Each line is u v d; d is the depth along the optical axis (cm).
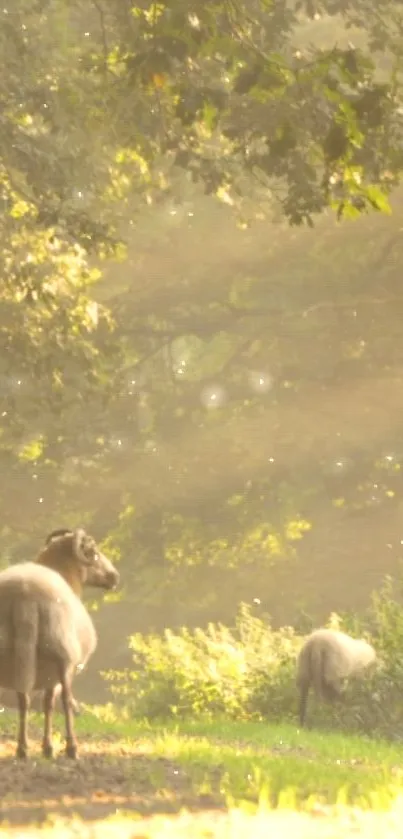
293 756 1412
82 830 718
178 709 2102
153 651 2234
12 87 1942
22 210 2223
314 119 1286
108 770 1011
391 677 1992
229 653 2172
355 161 1290
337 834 729
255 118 1388
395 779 1055
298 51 1495
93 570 1206
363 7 1739
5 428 3089
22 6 2000
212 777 1002
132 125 1845
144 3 1374
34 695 1616
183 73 1433
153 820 767
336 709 2019
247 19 1312
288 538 3775
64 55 2139
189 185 3375
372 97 1181
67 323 2456
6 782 923
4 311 2417
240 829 719
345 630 2244
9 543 3756
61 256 2355
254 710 2109
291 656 2169
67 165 2066
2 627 1047
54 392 2761
